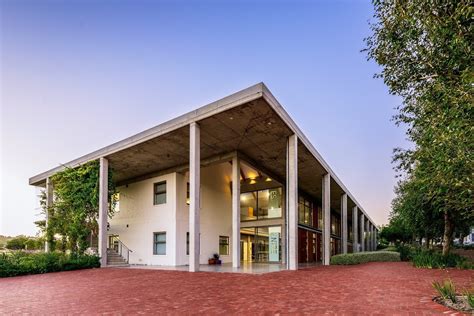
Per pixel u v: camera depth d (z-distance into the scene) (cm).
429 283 798
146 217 1842
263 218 2053
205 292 706
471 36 433
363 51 609
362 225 3516
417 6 475
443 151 494
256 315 481
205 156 1639
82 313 523
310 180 2150
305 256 2231
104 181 1611
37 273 1283
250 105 1112
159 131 1348
